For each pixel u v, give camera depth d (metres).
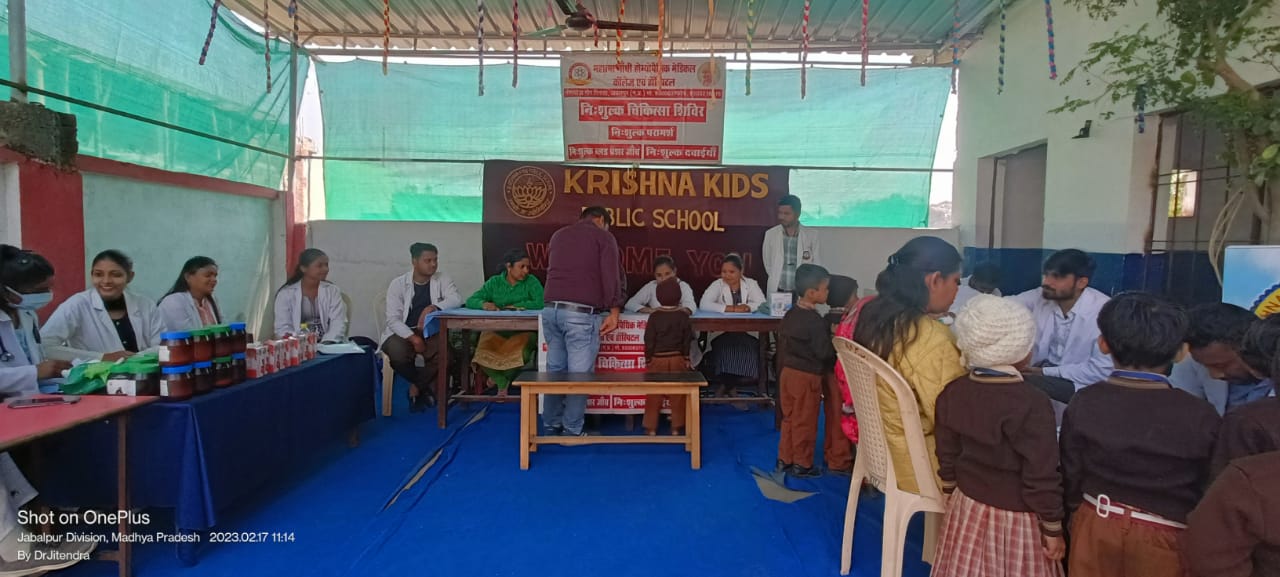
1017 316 1.92
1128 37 3.66
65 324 3.30
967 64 6.47
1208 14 3.14
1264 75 3.48
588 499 3.45
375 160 6.67
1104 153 4.62
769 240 5.92
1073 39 4.89
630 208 6.59
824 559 2.86
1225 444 1.59
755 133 6.69
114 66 4.59
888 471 2.39
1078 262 3.18
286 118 6.57
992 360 1.94
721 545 2.96
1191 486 1.68
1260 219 3.59
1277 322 2.00
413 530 3.07
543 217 6.59
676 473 3.85
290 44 6.40
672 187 6.59
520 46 6.55
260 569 2.73
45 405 2.51
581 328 4.23
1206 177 4.03
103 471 2.72
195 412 2.68
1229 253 2.68
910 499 2.33
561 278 4.25
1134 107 3.59
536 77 6.59
